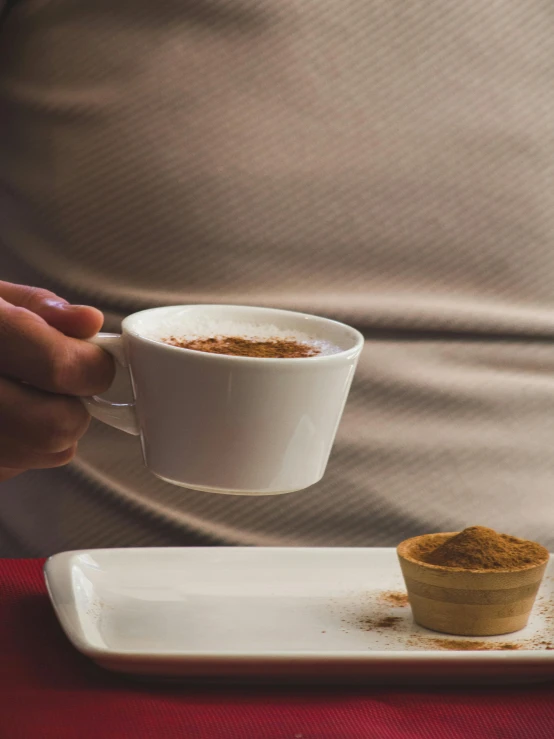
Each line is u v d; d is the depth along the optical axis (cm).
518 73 104
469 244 104
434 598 85
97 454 106
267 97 103
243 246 104
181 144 103
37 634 83
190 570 89
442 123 103
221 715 76
